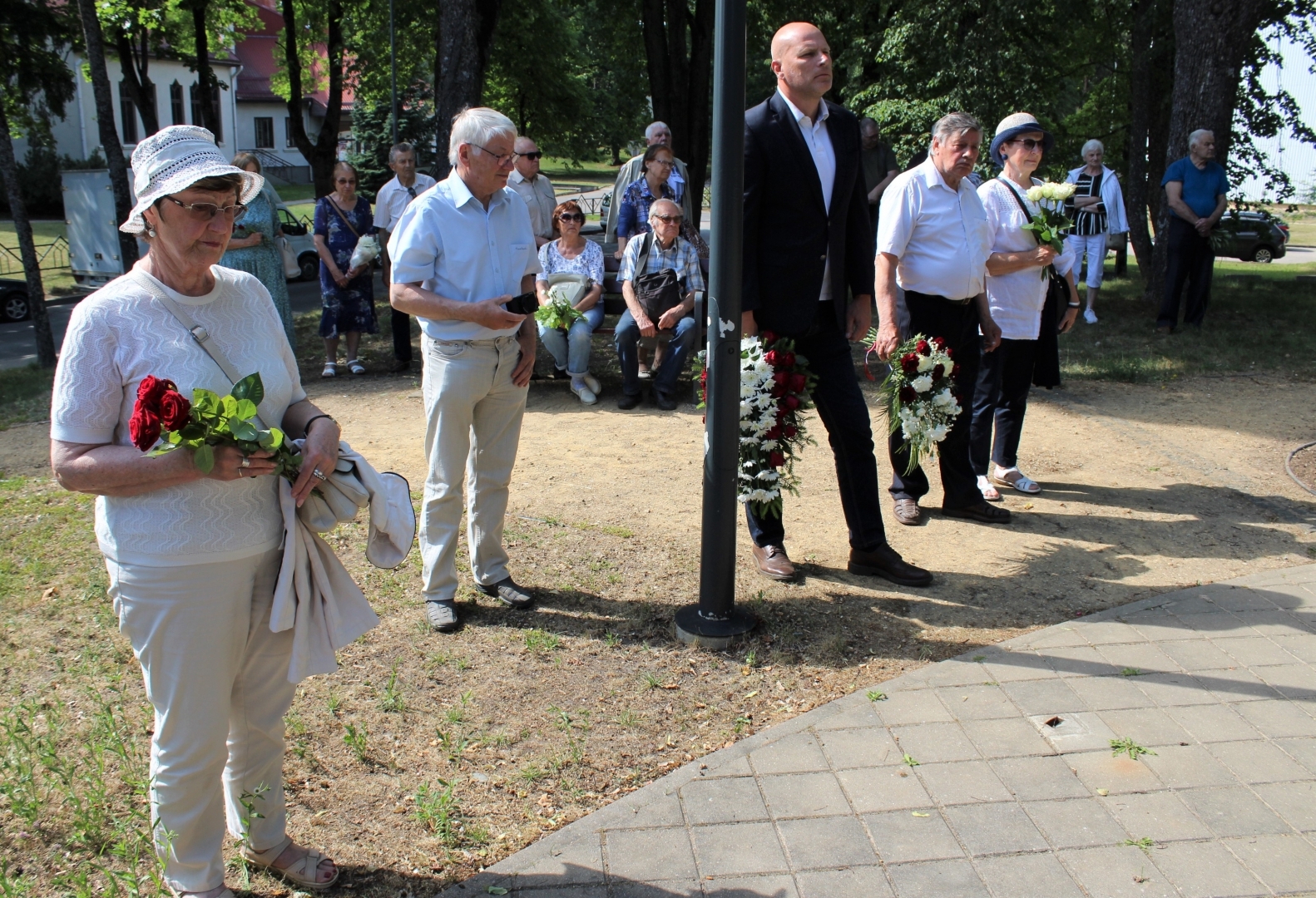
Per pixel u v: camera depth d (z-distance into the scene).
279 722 2.69
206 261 2.28
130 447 2.19
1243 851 2.87
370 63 30.95
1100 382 8.79
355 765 3.30
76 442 2.20
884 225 4.91
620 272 8.19
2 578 4.76
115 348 2.22
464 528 5.43
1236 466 6.52
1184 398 8.20
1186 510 5.75
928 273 5.00
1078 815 3.03
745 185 4.39
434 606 4.34
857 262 4.76
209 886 2.52
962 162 4.83
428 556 4.30
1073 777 3.22
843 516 5.70
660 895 2.71
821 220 4.47
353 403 8.26
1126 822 3.00
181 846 2.48
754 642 4.18
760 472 4.59
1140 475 6.38
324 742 3.42
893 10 20.95
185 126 2.24
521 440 7.18
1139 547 5.23
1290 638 4.13
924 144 16.73
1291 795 3.12
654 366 8.37
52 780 3.15
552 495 6.00
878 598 4.62
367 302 9.31
